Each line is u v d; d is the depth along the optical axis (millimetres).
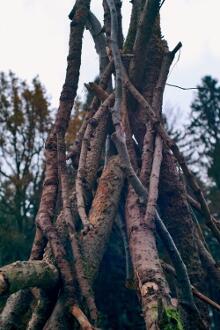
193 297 3699
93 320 3039
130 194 3773
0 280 2662
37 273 2918
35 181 14047
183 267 3441
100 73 4859
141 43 4309
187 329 3496
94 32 4945
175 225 4137
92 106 4328
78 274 3188
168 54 4348
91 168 4055
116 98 3791
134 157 4008
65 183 3609
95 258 3506
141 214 3576
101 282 9969
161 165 4211
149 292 2992
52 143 3881
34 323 3195
